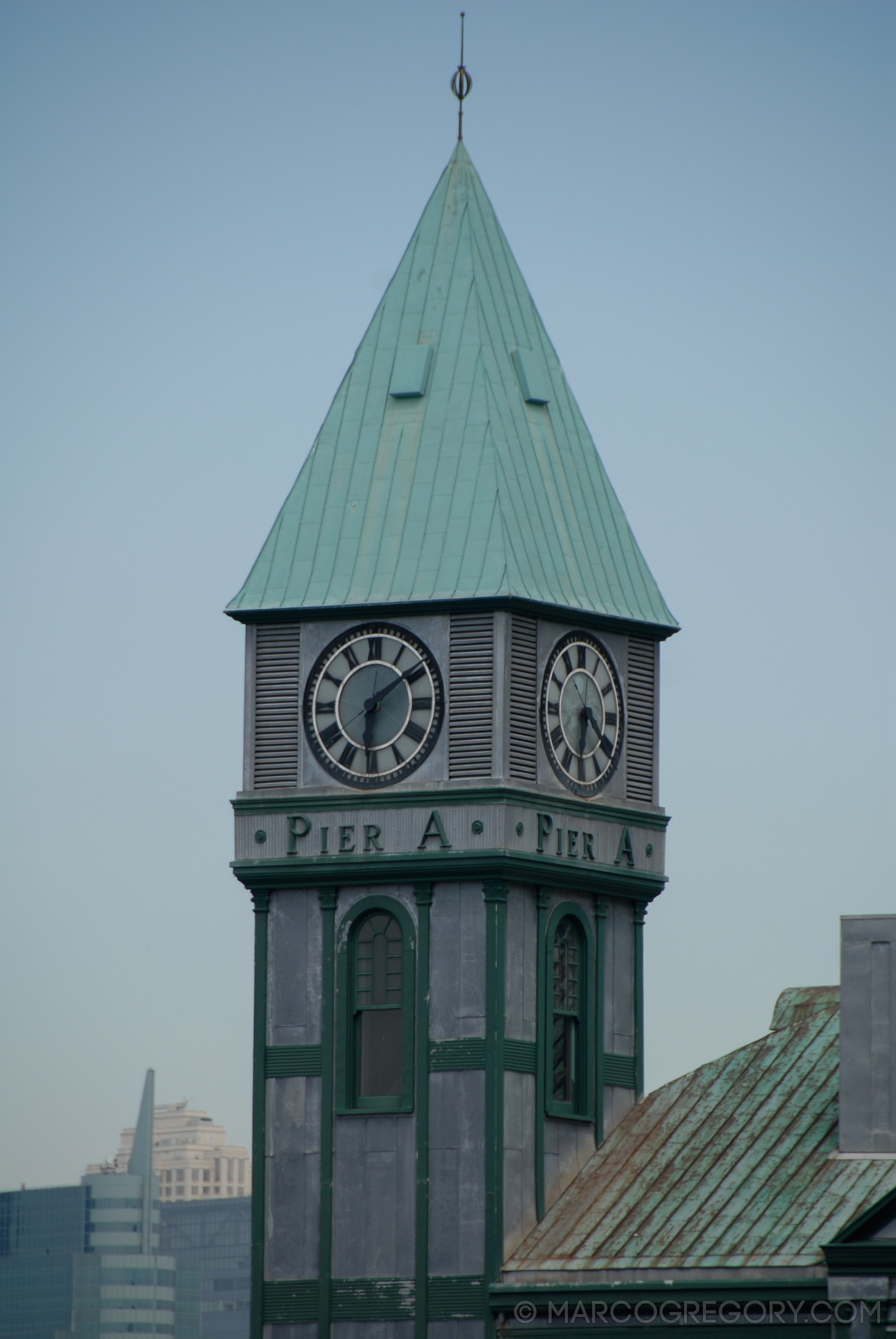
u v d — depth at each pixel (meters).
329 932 117.12
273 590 119.19
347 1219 115.44
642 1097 120.19
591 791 119.31
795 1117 114.19
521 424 121.00
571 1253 111.62
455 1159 113.88
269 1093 117.38
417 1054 115.00
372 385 121.81
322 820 117.38
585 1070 117.94
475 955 114.88
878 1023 109.81
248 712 119.19
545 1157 115.19
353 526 119.31
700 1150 114.38
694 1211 111.00
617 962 120.19
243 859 118.25
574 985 118.69
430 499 118.56
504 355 122.06
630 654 121.75
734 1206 110.44
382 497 119.50
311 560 119.31
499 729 115.00
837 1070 115.69
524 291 124.81
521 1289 111.31
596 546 121.25
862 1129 109.69
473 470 118.50
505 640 115.50
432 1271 113.56
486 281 122.94
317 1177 115.94
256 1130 117.25
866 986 110.00
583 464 122.94
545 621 117.56
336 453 121.12
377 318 123.19
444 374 120.94
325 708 117.94
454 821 115.31
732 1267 107.25
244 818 118.50
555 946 117.75
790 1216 108.56
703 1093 117.56
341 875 116.75
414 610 116.56
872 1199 107.56
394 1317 113.88
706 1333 107.88
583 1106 117.62
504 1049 114.19
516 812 115.19
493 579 115.62
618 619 120.12
